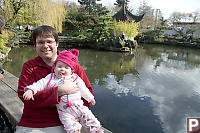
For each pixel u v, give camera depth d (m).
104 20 22.47
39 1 15.31
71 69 1.26
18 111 1.63
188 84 8.98
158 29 34.38
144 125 4.59
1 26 1.34
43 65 1.27
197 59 17.16
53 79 1.21
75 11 28.70
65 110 1.17
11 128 1.34
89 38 22.66
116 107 5.65
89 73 10.68
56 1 20.02
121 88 7.86
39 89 1.15
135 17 29.89
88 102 1.33
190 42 28.03
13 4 12.81
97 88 7.76
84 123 1.21
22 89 1.18
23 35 17.56
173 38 31.47
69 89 1.12
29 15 15.65
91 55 17.20
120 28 23.16
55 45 1.29
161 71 11.80
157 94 7.27
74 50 1.34
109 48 20.31
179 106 6.06
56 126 1.25
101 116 4.98
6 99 1.86
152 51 21.77
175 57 17.98
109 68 12.24
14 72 9.17
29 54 14.61
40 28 1.22
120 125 4.51
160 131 4.35
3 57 11.09
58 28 20.56
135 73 11.02
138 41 35.00
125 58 16.34
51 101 1.09
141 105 5.94
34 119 1.21
